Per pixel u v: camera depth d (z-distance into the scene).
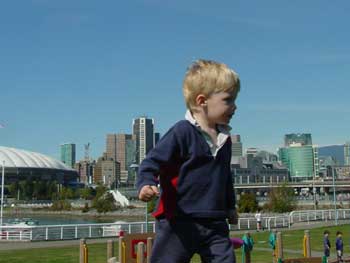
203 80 3.10
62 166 178.12
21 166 159.50
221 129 3.22
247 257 15.42
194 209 3.09
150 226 40.66
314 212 59.47
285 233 43.25
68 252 28.36
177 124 3.16
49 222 86.69
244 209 82.12
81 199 150.38
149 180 2.99
